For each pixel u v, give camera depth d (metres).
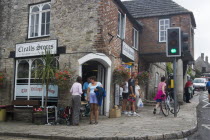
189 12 16.47
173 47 10.62
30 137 8.01
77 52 11.68
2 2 13.88
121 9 13.73
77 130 8.45
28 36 13.07
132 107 11.87
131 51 15.51
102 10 11.55
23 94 12.75
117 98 13.05
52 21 12.40
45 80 10.84
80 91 9.74
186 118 10.66
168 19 17.12
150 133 7.57
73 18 11.97
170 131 7.82
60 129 8.77
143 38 17.55
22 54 12.91
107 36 11.88
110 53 12.09
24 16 13.23
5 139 7.74
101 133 7.78
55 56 12.22
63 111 10.75
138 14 17.91
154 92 21.75
